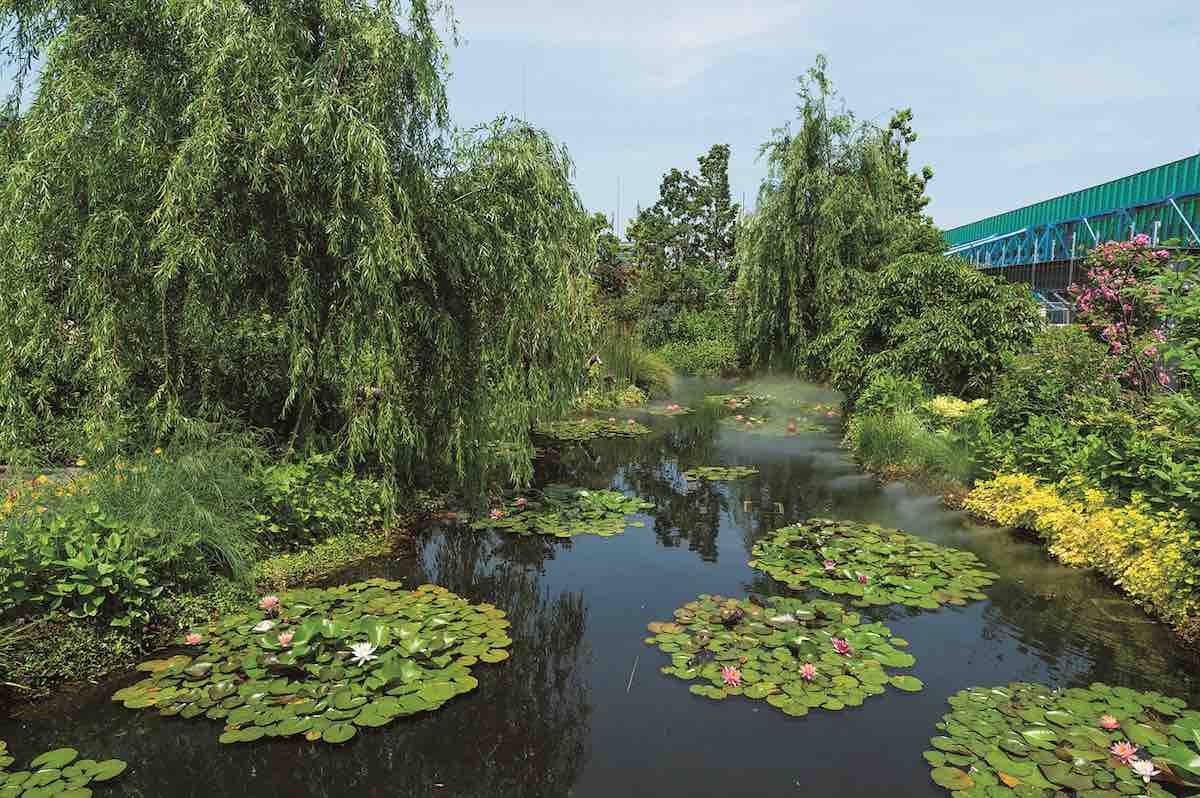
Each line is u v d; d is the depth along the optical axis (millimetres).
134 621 3238
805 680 2969
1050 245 17438
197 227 4129
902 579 4023
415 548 4758
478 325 5273
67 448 4430
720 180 22047
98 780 2344
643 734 2637
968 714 2646
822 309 12336
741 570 4418
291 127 4160
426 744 2600
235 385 5062
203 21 4094
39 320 4078
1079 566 4211
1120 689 2799
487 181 5043
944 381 7816
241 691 2822
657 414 11047
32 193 3926
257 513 4160
